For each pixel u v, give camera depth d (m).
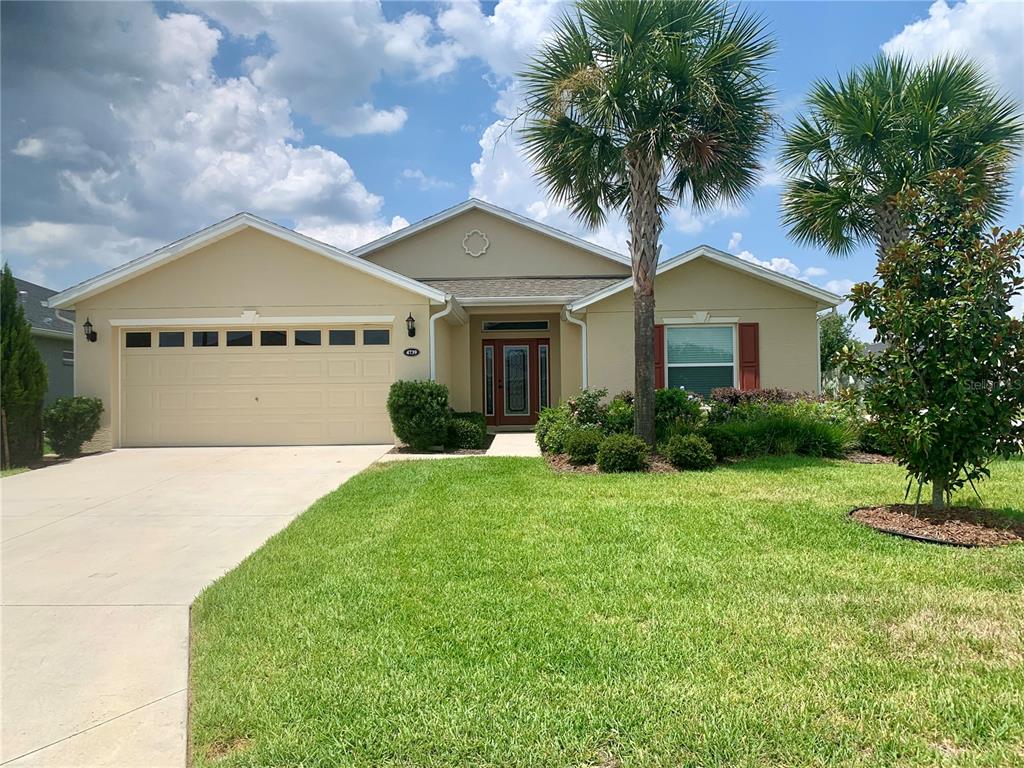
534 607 3.67
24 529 6.08
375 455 10.63
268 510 6.80
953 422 5.15
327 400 12.02
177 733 2.60
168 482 8.41
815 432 9.56
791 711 2.51
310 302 11.94
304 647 3.24
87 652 3.41
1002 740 2.32
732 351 12.81
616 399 11.19
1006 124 10.74
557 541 4.99
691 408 10.26
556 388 15.23
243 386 12.02
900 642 3.12
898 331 5.38
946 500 5.85
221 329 12.05
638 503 6.27
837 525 5.33
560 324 14.62
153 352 12.06
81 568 4.88
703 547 4.77
